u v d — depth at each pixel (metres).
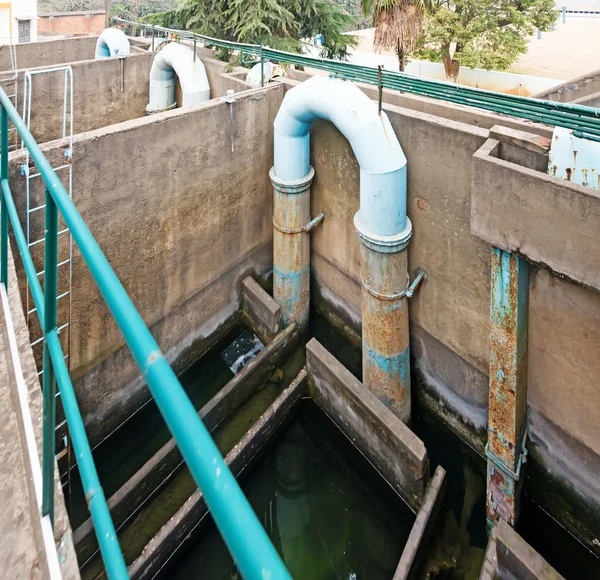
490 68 19.31
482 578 6.26
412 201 8.05
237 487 1.05
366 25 40.44
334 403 8.88
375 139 7.49
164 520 7.52
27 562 2.10
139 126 7.91
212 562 7.68
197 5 14.97
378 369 8.54
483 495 8.11
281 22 14.26
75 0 44.00
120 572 1.47
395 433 7.55
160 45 14.11
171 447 7.86
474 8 18.31
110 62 12.16
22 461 2.52
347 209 9.63
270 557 0.95
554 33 31.97
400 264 8.01
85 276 7.66
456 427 8.74
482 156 6.08
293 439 9.47
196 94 11.70
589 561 6.93
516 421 6.74
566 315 6.11
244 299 11.16
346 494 8.78
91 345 8.08
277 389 9.88
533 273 6.32
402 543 7.89
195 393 10.18
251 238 10.95
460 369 8.26
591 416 6.25
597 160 5.49
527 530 7.48
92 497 1.69
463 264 7.55
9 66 13.66
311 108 8.27
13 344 3.08
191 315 10.04
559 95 11.18
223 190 9.83
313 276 11.27
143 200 8.35
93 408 8.39
